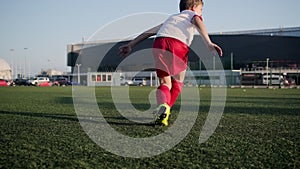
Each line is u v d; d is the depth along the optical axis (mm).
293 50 54375
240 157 2424
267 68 40312
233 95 13789
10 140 3064
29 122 4406
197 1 3992
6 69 65812
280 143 2963
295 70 41906
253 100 10062
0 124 4195
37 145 2836
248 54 56062
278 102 9047
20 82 39625
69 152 2570
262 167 2150
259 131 3652
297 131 3654
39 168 2117
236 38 56750
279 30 58094
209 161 2307
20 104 8148
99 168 2115
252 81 38531
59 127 3924
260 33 58812
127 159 2359
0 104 8133
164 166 2172
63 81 41188
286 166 2176
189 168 2127
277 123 4363
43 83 39188
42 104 8172
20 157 2402
